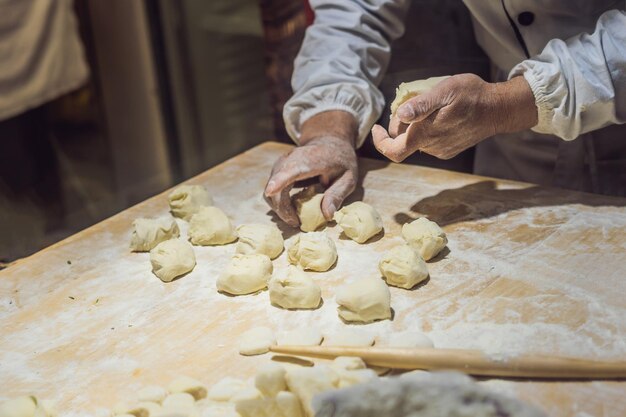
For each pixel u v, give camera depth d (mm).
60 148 3258
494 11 1921
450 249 1650
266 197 1815
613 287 1478
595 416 1183
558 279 1517
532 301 1459
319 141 1858
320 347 1329
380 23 2100
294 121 2021
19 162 3152
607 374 1242
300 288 1488
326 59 2018
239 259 1584
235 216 1863
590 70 1643
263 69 3373
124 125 3357
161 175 3453
